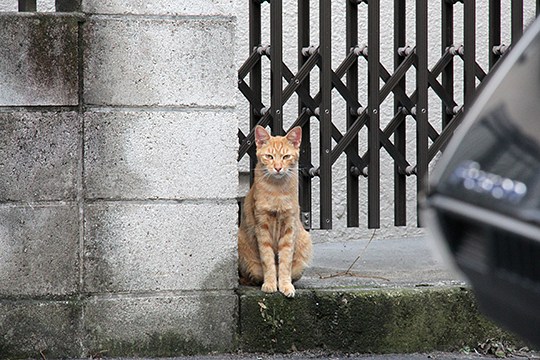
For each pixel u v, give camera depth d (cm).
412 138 1545
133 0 1009
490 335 1082
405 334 1069
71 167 1007
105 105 1010
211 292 1045
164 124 1022
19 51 989
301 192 1177
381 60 1515
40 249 1007
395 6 1162
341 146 1127
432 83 1160
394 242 1491
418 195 1150
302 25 1147
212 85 1028
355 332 1062
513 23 1162
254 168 1170
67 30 995
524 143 400
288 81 1142
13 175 998
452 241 402
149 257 1029
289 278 1080
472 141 412
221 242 1041
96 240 1017
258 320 1052
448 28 1170
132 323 1029
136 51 1012
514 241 385
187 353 1041
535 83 406
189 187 1030
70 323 1015
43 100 996
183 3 1019
